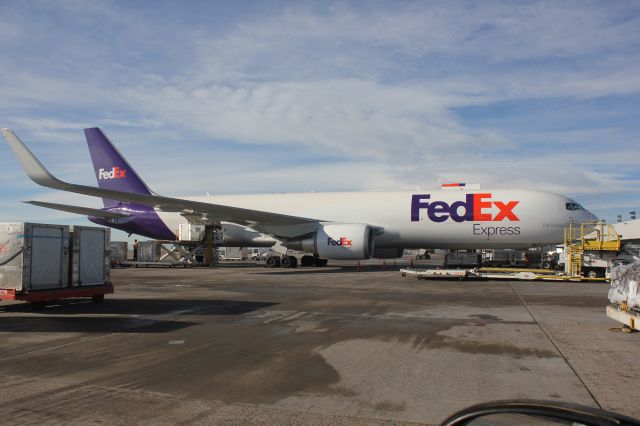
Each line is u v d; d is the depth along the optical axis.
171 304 12.30
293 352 7.02
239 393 5.15
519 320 9.67
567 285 17.75
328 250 24.95
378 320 9.75
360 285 17.56
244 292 15.20
